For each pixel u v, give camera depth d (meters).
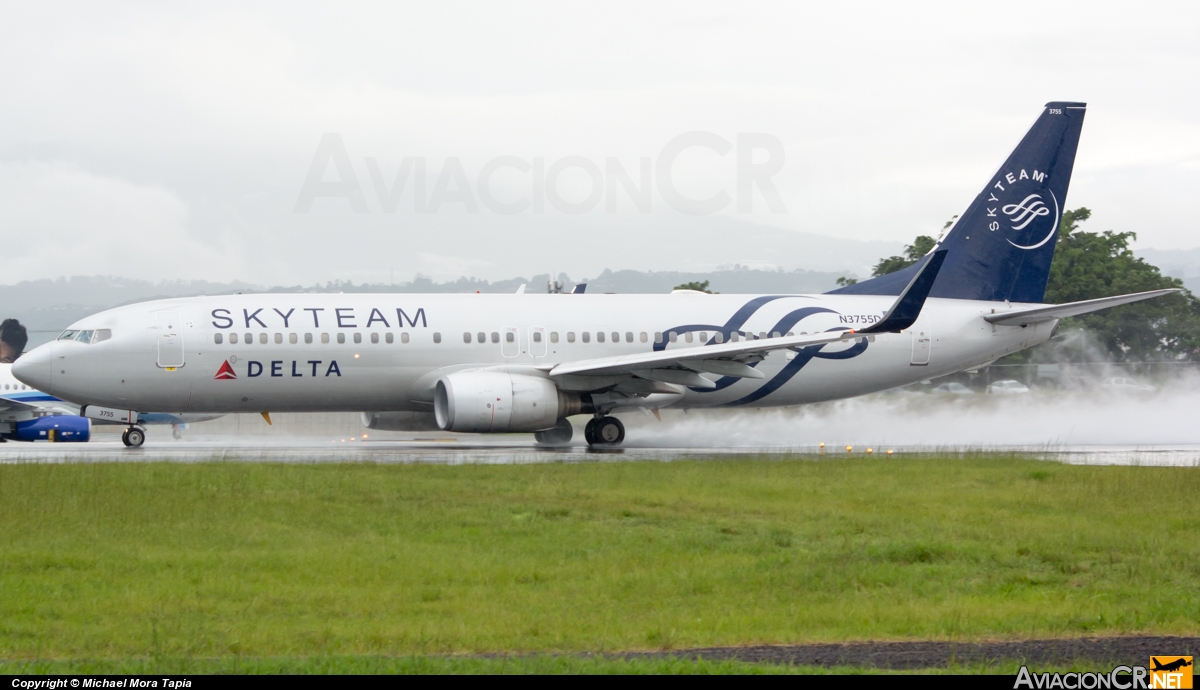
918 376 133.75
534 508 72.75
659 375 119.94
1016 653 41.22
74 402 114.38
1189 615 47.62
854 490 83.44
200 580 51.41
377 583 51.56
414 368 119.38
